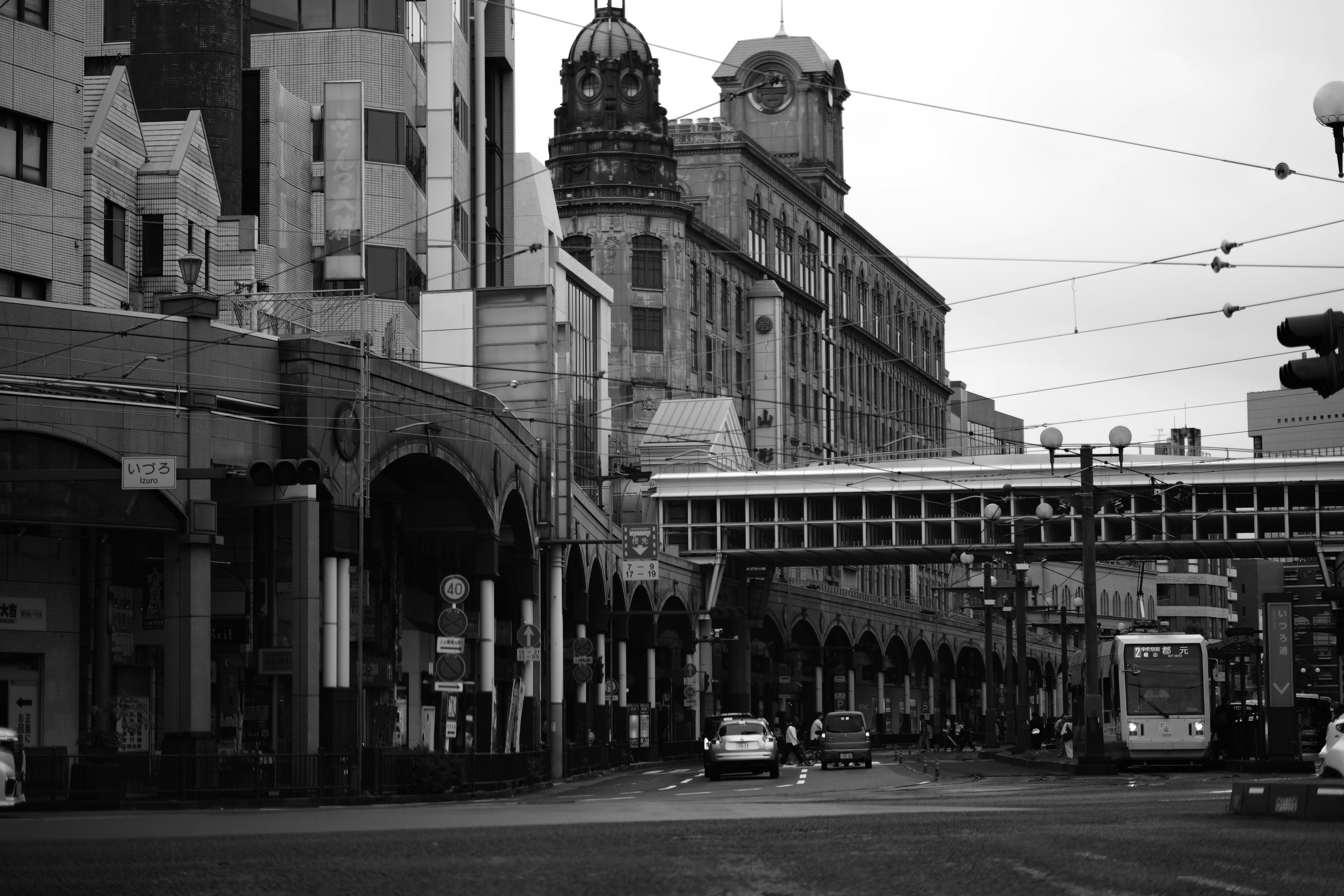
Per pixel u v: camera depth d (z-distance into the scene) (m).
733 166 117.12
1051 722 99.81
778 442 118.81
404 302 55.16
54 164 39.22
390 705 46.34
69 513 32.97
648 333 107.31
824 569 113.31
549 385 57.06
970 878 11.37
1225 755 50.81
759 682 100.00
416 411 40.94
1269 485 79.31
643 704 76.31
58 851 15.51
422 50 60.94
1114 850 13.53
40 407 32.69
